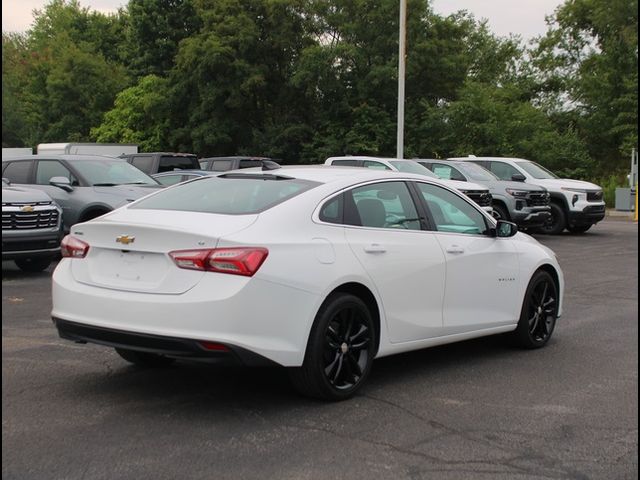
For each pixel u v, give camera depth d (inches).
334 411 195.8
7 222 403.2
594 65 1592.0
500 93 1494.8
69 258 206.8
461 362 254.2
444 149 1445.6
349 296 203.5
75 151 1242.6
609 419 193.2
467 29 1592.0
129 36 1952.5
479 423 188.5
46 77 2119.8
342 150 1469.0
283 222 196.1
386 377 233.1
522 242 276.7
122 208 221.5
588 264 539.8
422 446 171.2
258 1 1519.4
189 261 182.4
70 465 155.7
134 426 181.0
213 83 1525.6
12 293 376.5
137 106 1723.7
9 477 148.9
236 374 231.1
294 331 188.9
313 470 155.3
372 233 216.8
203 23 1702.8
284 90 1561.3
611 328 314.5
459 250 242.2
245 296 179.5
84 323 192.1
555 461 163.6
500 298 259.0
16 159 534.3
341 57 1460.4
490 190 706.8
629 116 1403.8
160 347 181.3
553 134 1480.1
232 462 158.7
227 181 227.6
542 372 241.1
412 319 224.8
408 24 1430.9
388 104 1504.7
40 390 210.8
